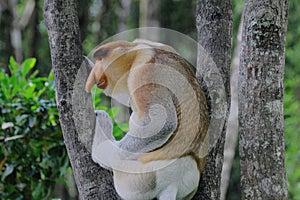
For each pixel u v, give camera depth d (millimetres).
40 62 14062
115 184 4535
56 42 4598
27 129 6293
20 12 14766
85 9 14250
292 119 9820
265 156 4645
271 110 4648
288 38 12289
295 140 9938
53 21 4605
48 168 6512
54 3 4605
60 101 4586
